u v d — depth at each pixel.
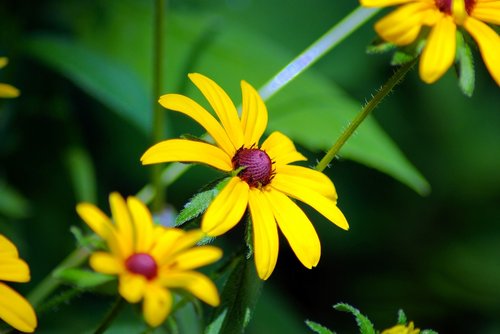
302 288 1.23
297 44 1.17
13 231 0.99
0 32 0.99
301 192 0.73
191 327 0.88
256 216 0.71
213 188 0.71
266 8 1.17
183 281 0.69
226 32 1.06
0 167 1.00
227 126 0.73
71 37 1.06
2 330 0.72
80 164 0.99
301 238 0.71
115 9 1.07
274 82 0.97
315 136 0.99
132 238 0.70
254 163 0.72
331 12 1.19
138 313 0.71
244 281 0.72
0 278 0.69
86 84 0.95
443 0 0.71
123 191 1.14
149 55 1.05
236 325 0.72
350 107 1.01
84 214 0.68
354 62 1.20
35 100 1.00
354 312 0.71
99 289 0.70
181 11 1.10
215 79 1.02
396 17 0.70
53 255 1.01
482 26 0.72
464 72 0.71
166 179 0.94
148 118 0.95
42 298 0.90
